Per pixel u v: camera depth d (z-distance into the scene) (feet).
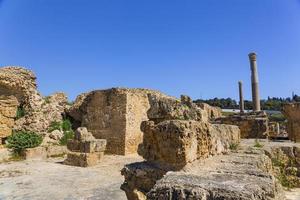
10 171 54.75
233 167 17.11
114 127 82.99
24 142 74.23
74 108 98.73
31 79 98.63
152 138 19.42
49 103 99.55
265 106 239.91
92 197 37.06
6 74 89.30
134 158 73.15
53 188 41.88
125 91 82.33
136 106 84.94
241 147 31.76
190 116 28.63
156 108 28.89
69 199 36.09
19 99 94.73
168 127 18.19
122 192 39.70
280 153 35.99
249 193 10.40
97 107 88.94
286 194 30.50
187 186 11.18
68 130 95.71
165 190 11.14
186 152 17.39
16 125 91.25
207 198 10.61
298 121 60.23
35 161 68.03
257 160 20.45
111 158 72.90
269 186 11.60
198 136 19.61
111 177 50.34
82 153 62.90
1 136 86.17
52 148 77.41
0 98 88.74
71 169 58.08
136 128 84.23
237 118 64.08
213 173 14.57
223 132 27.81
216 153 23.45
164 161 18.25
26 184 44.42
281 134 83.51
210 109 86.12
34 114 92.07
